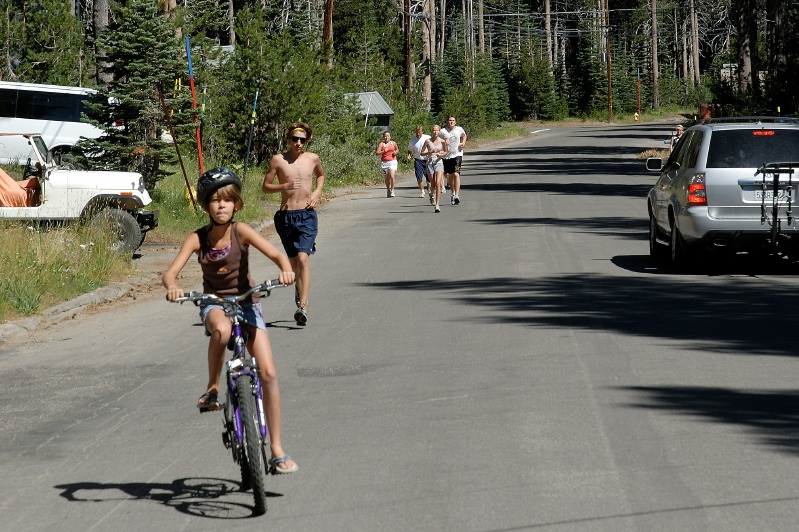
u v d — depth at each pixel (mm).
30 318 24156
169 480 12609
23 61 70562
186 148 46375
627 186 62312
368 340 20562
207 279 11891
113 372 19016
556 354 18531
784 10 81250
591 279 27547
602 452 12820
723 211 27688
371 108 94875
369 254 34906
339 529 10617
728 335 19906
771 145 27922
